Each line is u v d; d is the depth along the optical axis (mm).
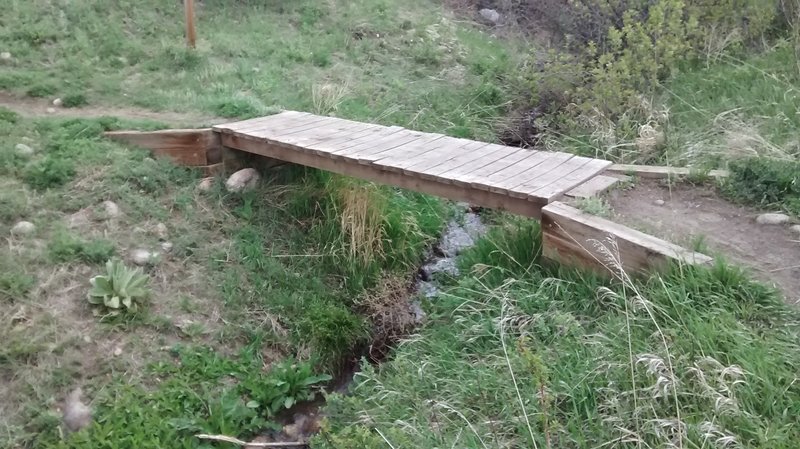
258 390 4312
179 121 6293
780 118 6133
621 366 3461
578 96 7652
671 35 7594
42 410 3783
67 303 4309
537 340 3988
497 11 11453
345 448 3395
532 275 4547
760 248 4242
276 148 5691
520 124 8102
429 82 8766
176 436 3906
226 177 5938
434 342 4504
